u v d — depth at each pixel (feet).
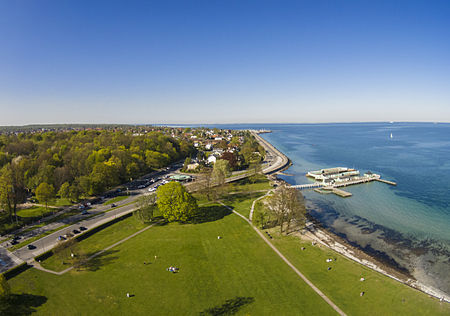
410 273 219.00
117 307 166.81
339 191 458.91
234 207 358.23
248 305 170.30
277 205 313.94
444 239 279.08
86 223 295.28
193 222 305.32
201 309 166.40
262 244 255.09
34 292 179.83
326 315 162.61
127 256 228.63
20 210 336.29
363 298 178.91
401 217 341.41
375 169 640.58
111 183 437.58
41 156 478.59
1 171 384.88
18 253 230.48
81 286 186.91
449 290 197.06
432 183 495.00
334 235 289.74
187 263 218.18
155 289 184.65
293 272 208.54
